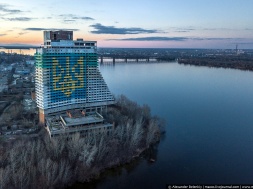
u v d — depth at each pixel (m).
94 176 176.38
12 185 152.62
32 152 173.38
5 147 189.88
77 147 185.00
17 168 163.12
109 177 180.50
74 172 172.88
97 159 185.38
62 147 186.12
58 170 168.00
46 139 199.88
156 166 193.75
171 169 190.12
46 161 166.88
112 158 192.88
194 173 184.62
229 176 180.62
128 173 185.50
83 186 171.00
